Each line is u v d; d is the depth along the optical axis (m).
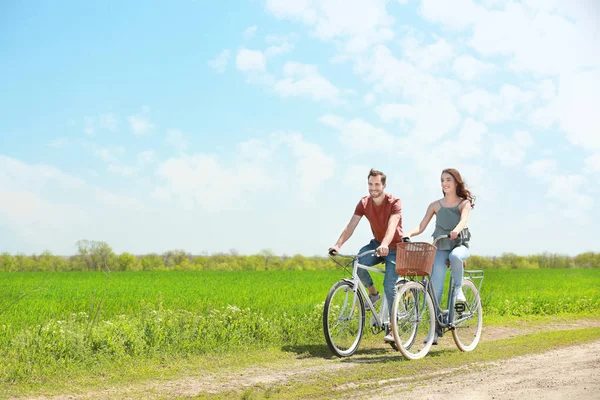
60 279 27.89
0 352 7.14
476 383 5.54
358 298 8.17
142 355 7.47
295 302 13.91
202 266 57.81
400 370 6.62
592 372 5.70
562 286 23.84
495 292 18.72
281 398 5.56
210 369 6.98
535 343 8.59
